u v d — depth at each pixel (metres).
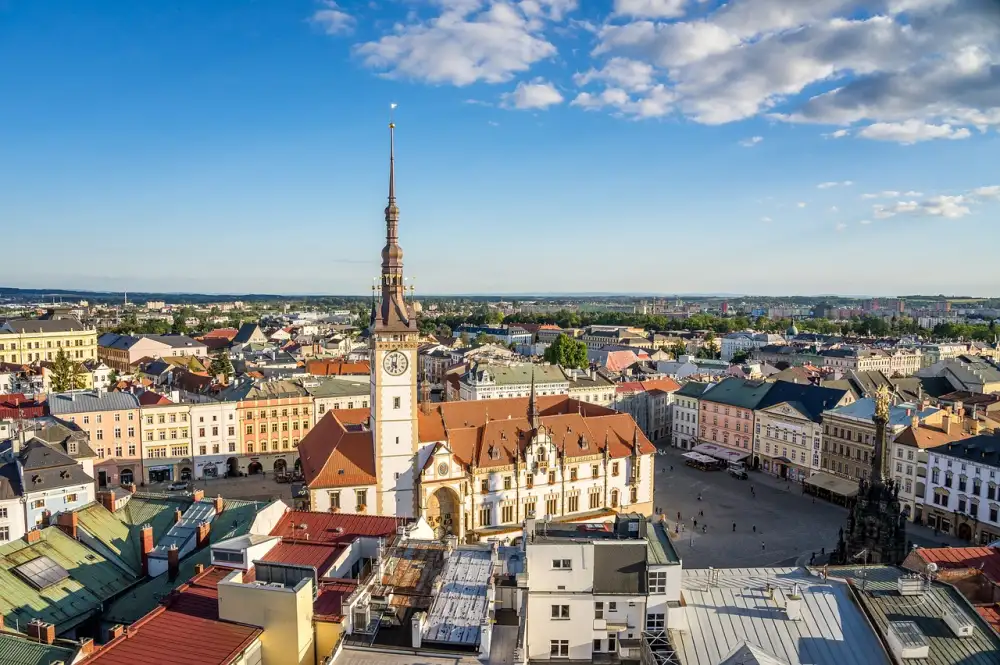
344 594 51.72
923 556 69.62
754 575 61.69
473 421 125.50
